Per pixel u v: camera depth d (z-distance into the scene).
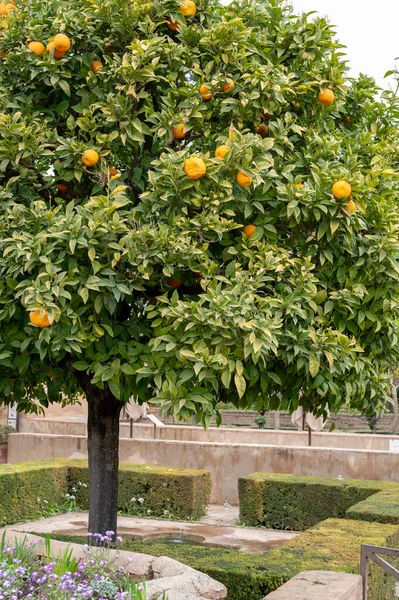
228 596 5.27
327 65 5.11
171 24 5.12
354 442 14.67
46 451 13.95
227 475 12.70
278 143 4.81
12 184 4.98
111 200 4.62
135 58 4.61
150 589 3.91
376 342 5.08
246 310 4.09
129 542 6.27
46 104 5.14
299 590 4.27
